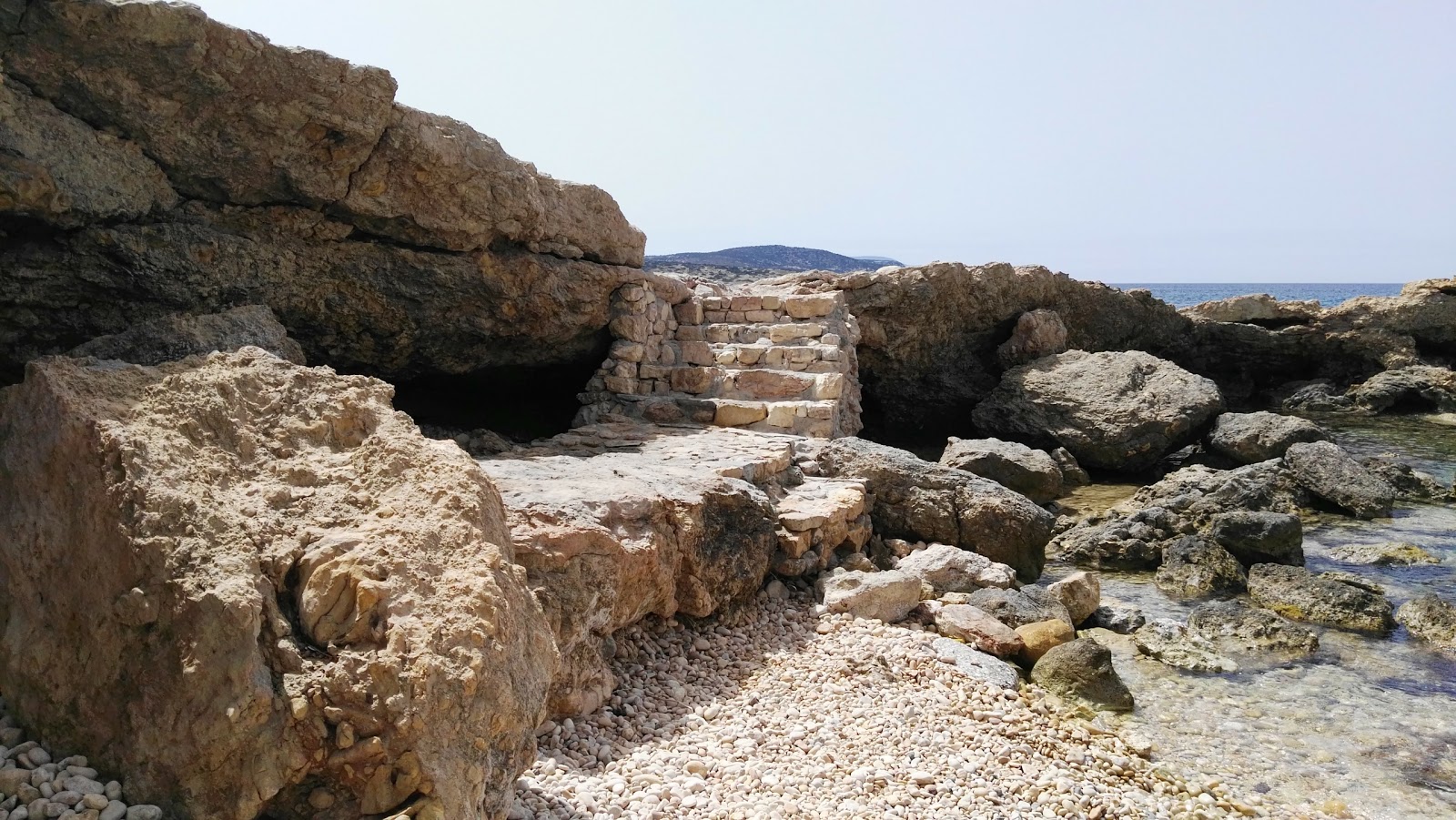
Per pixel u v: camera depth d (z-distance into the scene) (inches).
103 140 269.4
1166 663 313.1
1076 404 644.1
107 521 151.4
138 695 142.9
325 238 334.3
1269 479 514.0
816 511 327.0
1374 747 255.9
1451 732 265.7
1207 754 250.4
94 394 170.9
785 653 271.6
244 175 303.7
